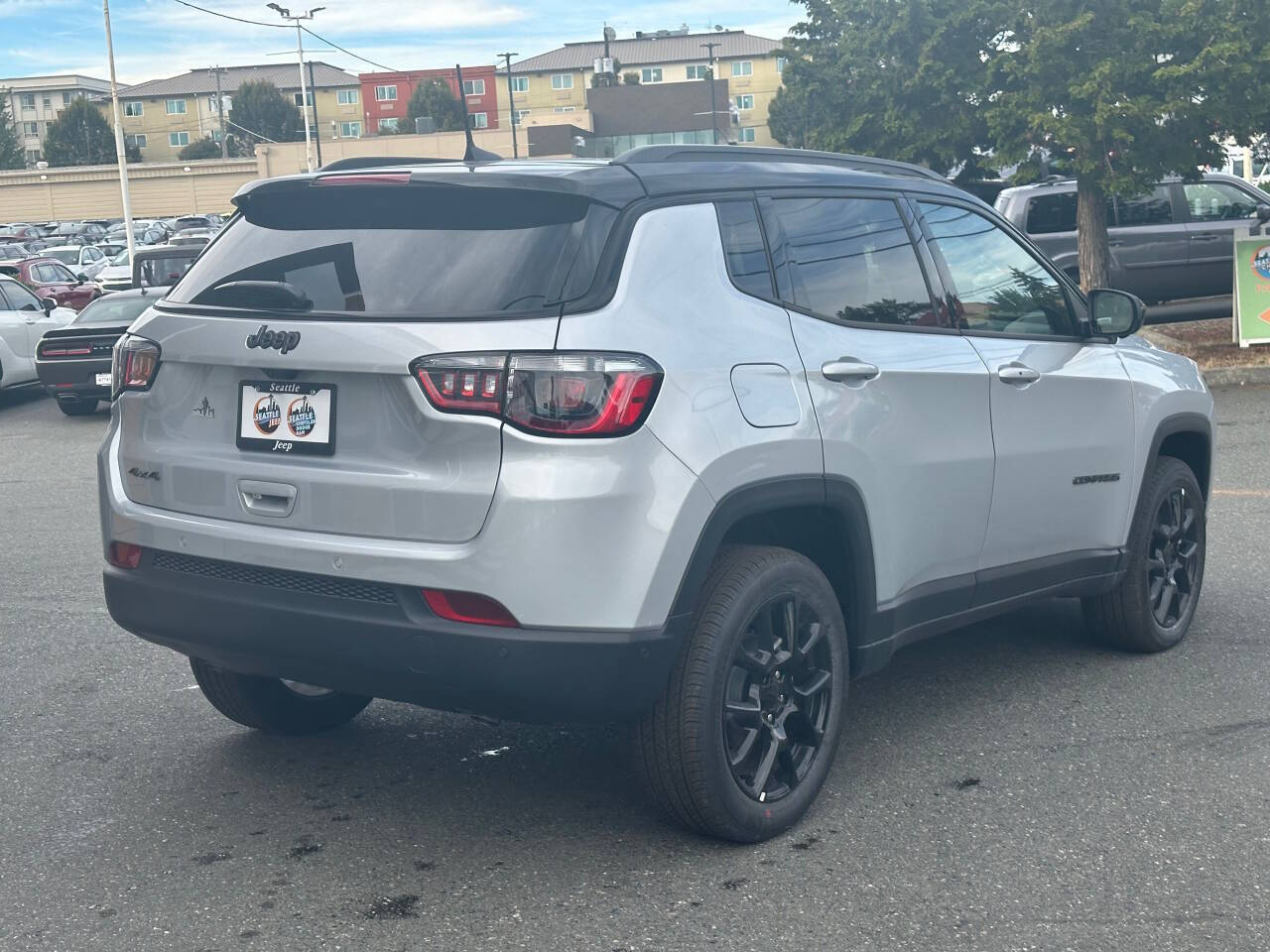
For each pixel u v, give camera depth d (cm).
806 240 419
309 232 390
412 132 11425
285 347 364
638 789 433
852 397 409
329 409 363
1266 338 1486
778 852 383
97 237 6272
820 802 418
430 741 482
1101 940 329
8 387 1741
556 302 346
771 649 389
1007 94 1436
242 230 408
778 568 384
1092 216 1577
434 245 367
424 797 428
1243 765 444
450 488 342
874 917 342
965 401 456
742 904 350
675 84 9200
